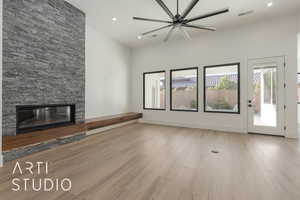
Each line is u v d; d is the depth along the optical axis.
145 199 1.56
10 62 2.41
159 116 5.74
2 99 2.33
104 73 4.94
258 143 3.38
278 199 1.55
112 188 1.74
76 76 3.58
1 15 2.24
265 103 4.04
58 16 3.13
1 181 1.88
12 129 2.46
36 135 2.76
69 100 3.41
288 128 3.78
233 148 3.08
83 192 1.67
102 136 4.01
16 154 2.51
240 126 4.35
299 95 5.41
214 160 2.51
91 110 4.48
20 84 2.54
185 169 2.20
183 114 5.26
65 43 3.29
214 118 4.73
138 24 4.22
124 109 5.93
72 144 3.33
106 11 3.61
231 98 4.57
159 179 1.94
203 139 3.73
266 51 3.96
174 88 5.57
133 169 2.20
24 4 2.56
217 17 3.77
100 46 4.75
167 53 5.52
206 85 4.93
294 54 3.65
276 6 3.31
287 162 2.42
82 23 3.68
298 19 3.57
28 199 1.56
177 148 3.09
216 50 4.63
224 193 1.65
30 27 2.65
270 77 3.95
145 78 6.10
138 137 3.92
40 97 2.84
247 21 4.00
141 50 6.08
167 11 2.59
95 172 2.11
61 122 3.31
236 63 4.34
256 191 1.68
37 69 2.78
